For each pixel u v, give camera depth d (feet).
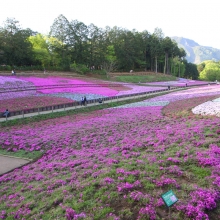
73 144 55.11
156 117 71.87
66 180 34.12
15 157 52.95
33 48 241.35
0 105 103.40
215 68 465.06
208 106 77.36
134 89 195.31
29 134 68.28
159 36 413.59
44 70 223.10
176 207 23.68
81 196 28.19
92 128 67.10
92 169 36.55
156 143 44.21
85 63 294.46
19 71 214.07
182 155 36.14
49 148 55.52
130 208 24.71
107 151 45.34
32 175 39.73
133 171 32.48
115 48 328.70
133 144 46.32
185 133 47.09
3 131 73.46
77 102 116.06
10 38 219.20
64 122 83.20
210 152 35.35
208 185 26.89
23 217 26.48
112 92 166.09
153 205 24.45
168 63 425.69
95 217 23.67
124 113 90.79
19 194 33.09
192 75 510.58
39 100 118.93
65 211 25.70
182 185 27.45
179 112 75.15
